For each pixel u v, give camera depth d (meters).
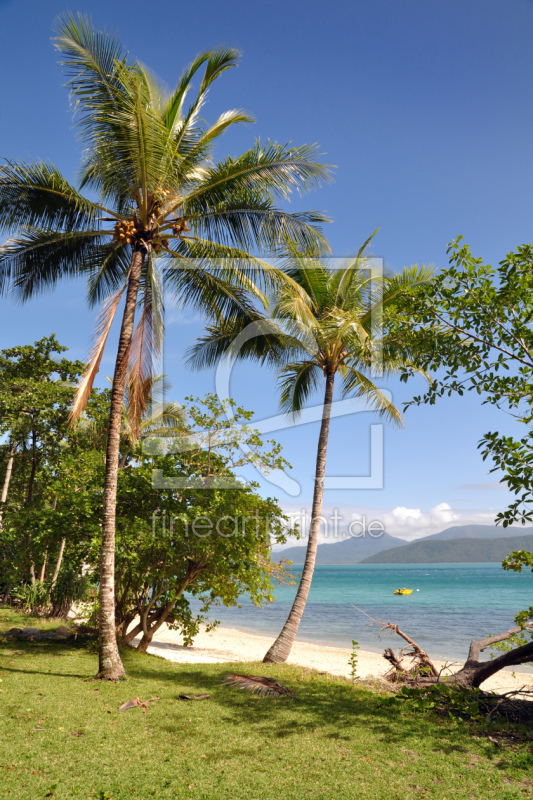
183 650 18.80
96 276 12.74
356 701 8.78
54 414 19.17
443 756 6.28
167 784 5.14
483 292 6.98
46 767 5.31
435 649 22.91
